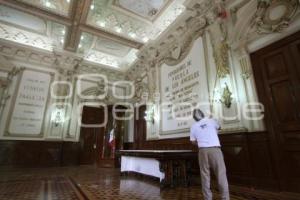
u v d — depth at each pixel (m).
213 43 5.72
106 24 8.12
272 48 4.32
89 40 9.63
